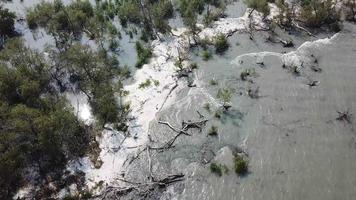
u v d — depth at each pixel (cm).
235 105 3859
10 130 3262
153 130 3691
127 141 3612
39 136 3206
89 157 3500
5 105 3441
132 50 4644
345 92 3919
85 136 3666
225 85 4081
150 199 3161
